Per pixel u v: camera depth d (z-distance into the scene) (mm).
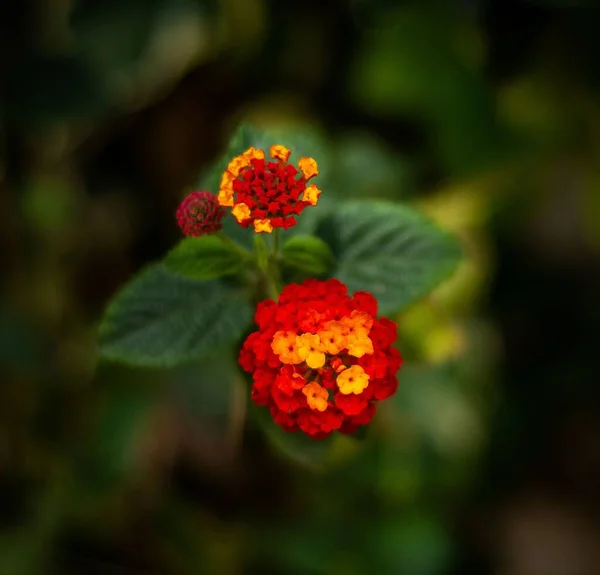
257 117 475
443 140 480
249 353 310
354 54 486
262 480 458
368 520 448
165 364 324
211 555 456
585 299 520
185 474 456
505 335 524
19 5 458
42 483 453
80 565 468
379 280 332
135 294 327
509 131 483
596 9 456
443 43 474
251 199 305
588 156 490
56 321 468
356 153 458
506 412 508
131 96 465
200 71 480
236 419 344
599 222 487
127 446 445
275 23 472
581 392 518
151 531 463
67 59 452
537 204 496
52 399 457
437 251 332
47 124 457
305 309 304
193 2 450
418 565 441
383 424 433
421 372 434
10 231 468
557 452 525
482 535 504
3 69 454
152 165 488
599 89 480
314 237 326
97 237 479
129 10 449
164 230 486
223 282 329
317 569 443
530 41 480
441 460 438
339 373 306
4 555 442
